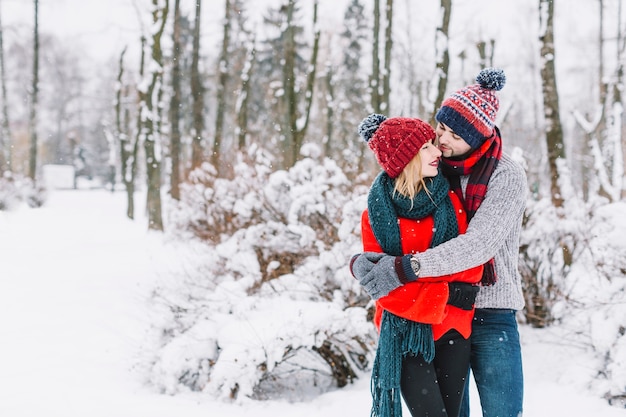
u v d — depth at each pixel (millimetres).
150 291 5777
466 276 2158
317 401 3895
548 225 4641
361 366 4441
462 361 2188
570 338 4234
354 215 4676
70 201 31484
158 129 15453
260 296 4734
